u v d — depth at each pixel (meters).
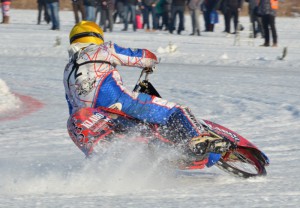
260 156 16.70
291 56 58.59
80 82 16.11
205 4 91.00
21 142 23.73
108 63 16.19
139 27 98.19
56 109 32.00
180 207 13.54
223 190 15.51
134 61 16.34
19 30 83.50
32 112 31.06
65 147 22.77
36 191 15.34
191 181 16.67
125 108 15.88
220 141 15.58
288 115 29.03
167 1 93.00
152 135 15.61
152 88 16.67
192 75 45.19
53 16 85.31
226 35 83.19
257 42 74.38
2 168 18.30
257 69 49.88
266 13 67.38
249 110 30.41
